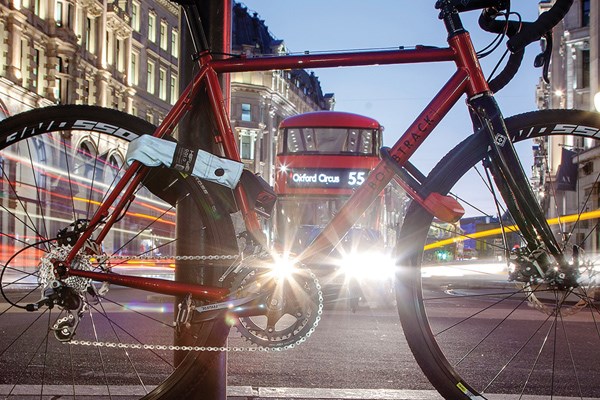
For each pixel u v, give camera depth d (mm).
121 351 6301
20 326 8234
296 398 4262
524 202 3033
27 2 36875
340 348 6957
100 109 3139
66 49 39969
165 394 2953
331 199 15156
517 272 3076
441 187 3037
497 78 3170
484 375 5320
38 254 3104
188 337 3098
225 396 3158
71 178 3414
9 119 3107
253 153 76938
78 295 3027
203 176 2992
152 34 54188
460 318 10219
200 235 3172
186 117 3227
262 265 3033
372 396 4328
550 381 5074
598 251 3184
